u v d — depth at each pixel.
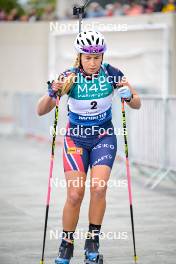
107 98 8.78
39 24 34.38
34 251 9.98
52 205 14.06
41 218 12.62
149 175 18.44
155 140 16.78
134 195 15.39
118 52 23.12
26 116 28.86
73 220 8.73
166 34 21.83
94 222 8.72
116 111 18.84
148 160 17.23
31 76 34.81
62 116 23.20
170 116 15.98
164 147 16.34
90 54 8.46
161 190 16.11
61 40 24.91
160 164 16.62
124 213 13.19
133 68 22.92
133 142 18.02
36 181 17.56
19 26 35.12
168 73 21.92
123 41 22.98
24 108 29.11
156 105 16.61
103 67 8.74
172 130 15.95
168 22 22.80
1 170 19.83
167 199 14.87
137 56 22.72
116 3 27.83
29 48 34.84
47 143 27.70
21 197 15.09
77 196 8.59
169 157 16.22
